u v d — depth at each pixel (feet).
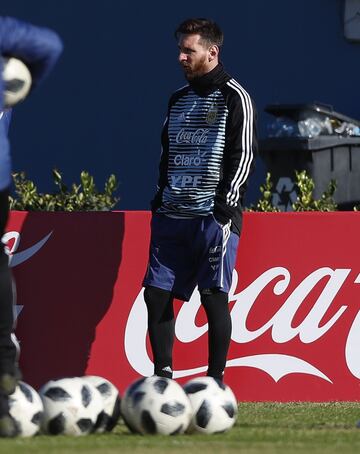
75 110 145.48
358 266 84.84
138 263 84.53
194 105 78.89
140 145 145.28
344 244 84.84
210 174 78.07
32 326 83.82
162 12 144.36
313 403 83.46
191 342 83.97
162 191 79.82
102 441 59.82
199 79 78.69
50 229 84.07
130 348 84.38
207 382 65.16
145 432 63.10
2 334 60.85
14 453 54.49
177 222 78.64
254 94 143.43
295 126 120.26
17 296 83.51
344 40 142.20
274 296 84.53
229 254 78.02
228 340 78.28
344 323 84.79
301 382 84.69
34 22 144.97
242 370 84.23
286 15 142.82
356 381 84.89
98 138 145.59
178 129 79.20
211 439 61.52
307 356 84.64
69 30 145.48
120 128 145.48
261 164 139.33
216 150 78.07
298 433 64.44
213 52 78.48
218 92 78.33
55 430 62.80
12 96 64.75
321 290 84.79
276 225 84.48
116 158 145.59
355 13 141.08
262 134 143.02
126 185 145.59
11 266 83.35
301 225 84.58
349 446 58.95
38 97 145.07
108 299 84.33
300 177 94.17
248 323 84.23
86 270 84.28
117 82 145.48
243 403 83.15
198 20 78.74
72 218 84.17
